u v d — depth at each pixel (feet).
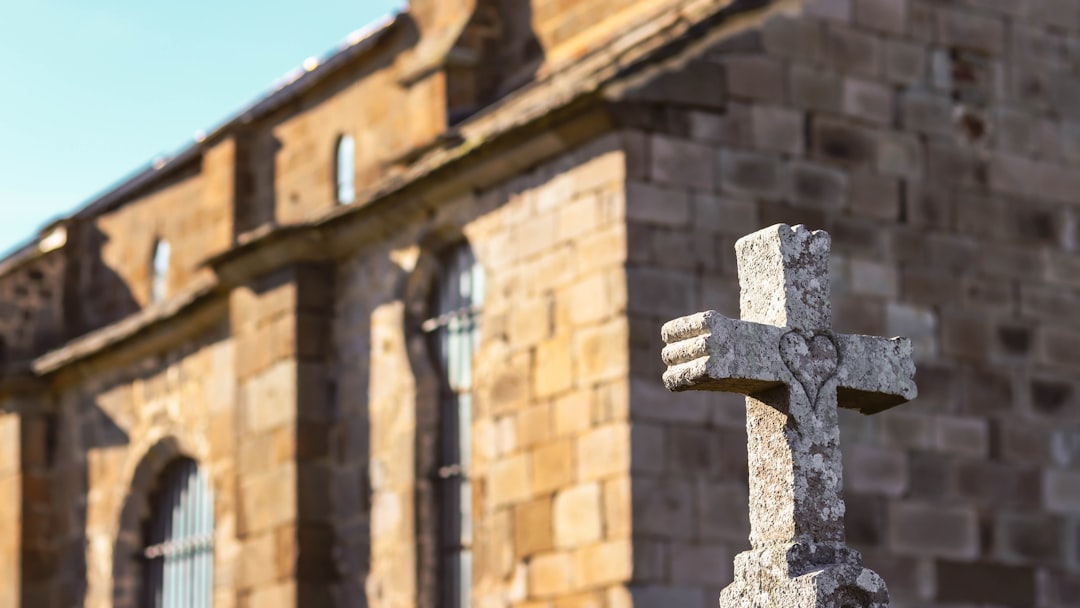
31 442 116.88
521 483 78.74
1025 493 82.74
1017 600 81.51
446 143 88.33
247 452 93.76
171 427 106.22
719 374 38.47
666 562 73.51
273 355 92.89
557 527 76.54
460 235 85.10
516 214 80.89
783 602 38.24
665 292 75.56
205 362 103.91
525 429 78.84
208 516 104.58
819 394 39.37
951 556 80.28
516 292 80.38
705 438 75.15
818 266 39.93
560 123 77.10
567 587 75.66
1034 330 84.69
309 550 90.02
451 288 86.63
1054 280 85.71
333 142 102.01
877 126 82.33
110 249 122.62
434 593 85.35
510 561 78.79
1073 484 84.07
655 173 76.33
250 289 95.20
